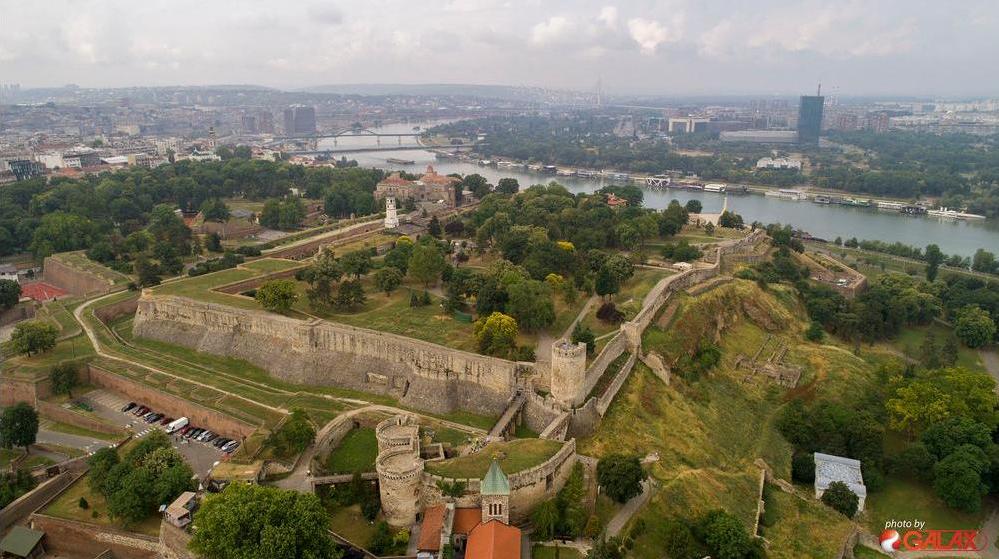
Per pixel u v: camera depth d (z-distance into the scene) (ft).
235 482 378.73
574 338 599.57
